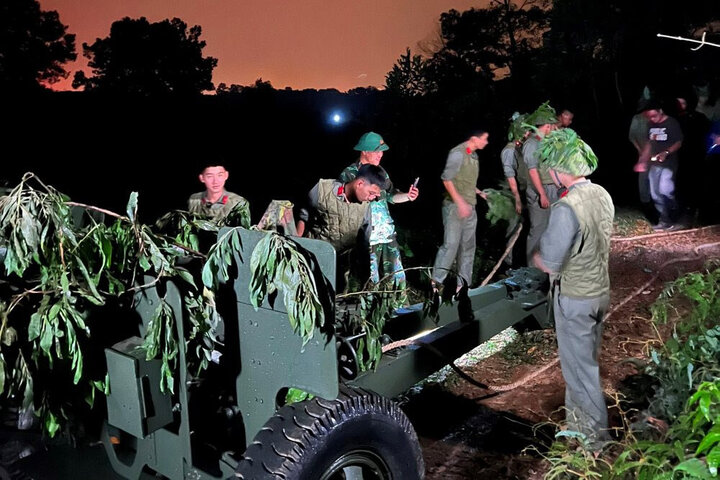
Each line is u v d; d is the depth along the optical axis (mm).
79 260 2477
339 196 4656
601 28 14875
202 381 2979
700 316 4949
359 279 4812
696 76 13125
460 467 3789
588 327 3609
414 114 12008
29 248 2436
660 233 9312
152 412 2623
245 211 3391
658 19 14414
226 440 2980
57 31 19125
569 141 3525
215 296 2746
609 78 14680
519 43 15656
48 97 16609
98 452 3230
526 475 3682
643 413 3812
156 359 2611
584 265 3539
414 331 4086
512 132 7055
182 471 2785
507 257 7719
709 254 8102
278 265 2381
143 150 13820
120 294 2645
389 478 2846
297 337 2523
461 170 6184
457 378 4973
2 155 12789
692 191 11117
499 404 4562
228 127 15812
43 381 2695
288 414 2611
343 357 3281
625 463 3100
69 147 13711
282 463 2492
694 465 2418
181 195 11508
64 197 2682
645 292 6836
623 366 4988
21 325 2590
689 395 3617
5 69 18469
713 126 11562
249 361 2707
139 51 18812
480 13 15398
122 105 16656
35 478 3039
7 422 3480
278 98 18781
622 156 13680
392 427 2799
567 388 3803
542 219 6801
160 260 2600
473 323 4328
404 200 5258
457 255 6586
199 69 19625
